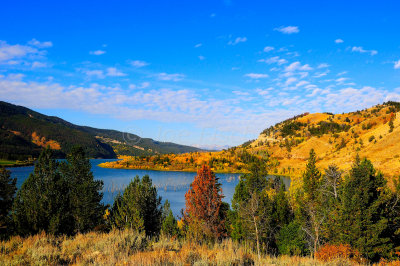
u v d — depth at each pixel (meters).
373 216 21.41
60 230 27.03
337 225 22.02
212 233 30.69
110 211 40.78
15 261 8.08
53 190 28.38
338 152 182.25
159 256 8.61
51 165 29.19
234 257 9.34
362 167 23.09
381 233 21.86
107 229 33.00
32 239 11.76
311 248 27.31
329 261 11.84
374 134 182.75
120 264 7.82
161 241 12.10
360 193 21.56
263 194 42.81
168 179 179.50
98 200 33.59
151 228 35.66
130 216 34.00
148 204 35.59
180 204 86.88
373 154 134.75
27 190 27.61
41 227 26.05
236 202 52.03
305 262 11.10
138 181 36.62
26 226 25.67
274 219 40.62
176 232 37.97
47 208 27.00
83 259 8.72
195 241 13.72
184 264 8.12
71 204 30.72
